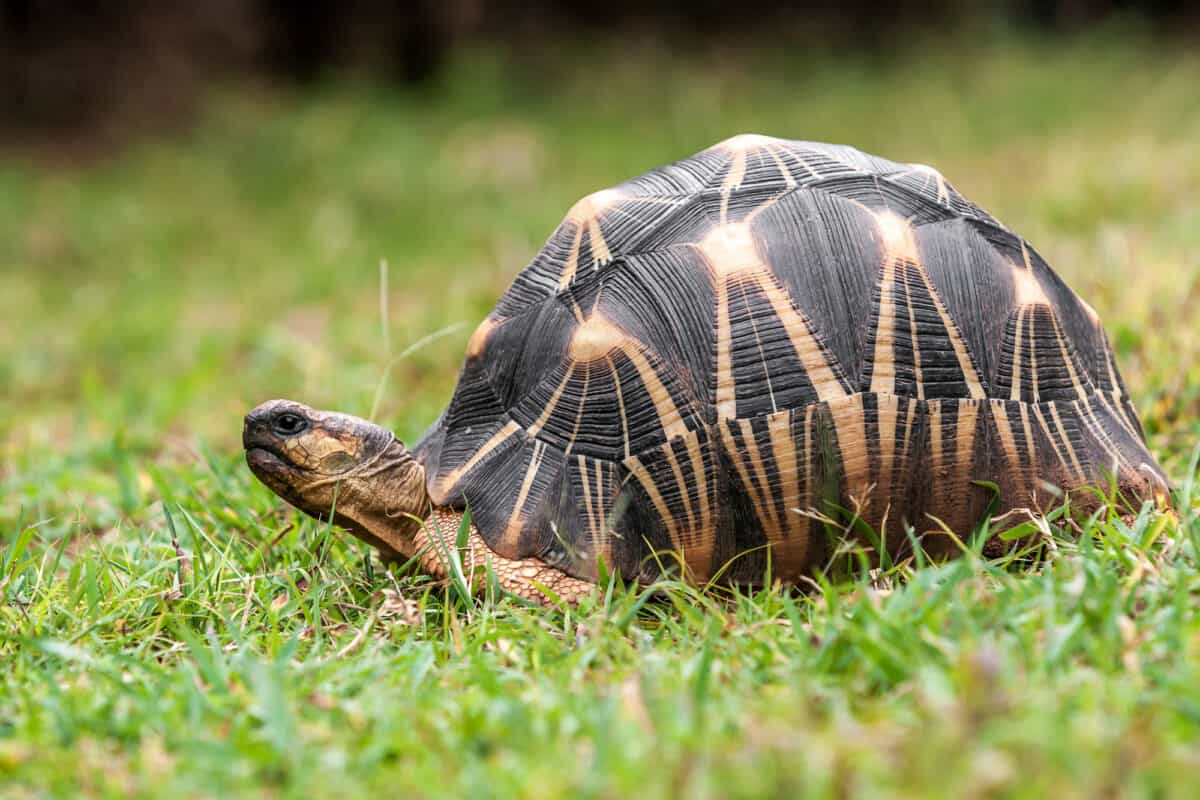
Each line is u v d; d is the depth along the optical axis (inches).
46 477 346.0
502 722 160.6
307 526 263.1
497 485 221.0
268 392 443.5
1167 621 171.8
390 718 164.4
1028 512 212.8
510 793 141.4
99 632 216.8
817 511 211.8
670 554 212.5
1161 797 131.3
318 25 1164.5
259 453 225.9
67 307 687.1
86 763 158.9
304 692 177.0
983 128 909.8
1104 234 489.4
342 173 897.5
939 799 129.3
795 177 229.5
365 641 205.6
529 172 889.5
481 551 220.4
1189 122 842.2
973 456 214.5
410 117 1024.2
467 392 234.8
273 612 217.2
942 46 1210.0
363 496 227.0
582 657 185.0
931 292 218.8
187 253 799.7
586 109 1066.7
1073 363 228.5
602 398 217.6
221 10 1109.1
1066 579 190.9
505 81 1100.5
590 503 214.1
